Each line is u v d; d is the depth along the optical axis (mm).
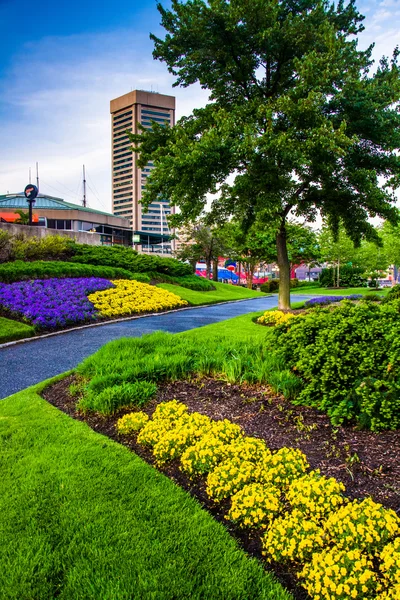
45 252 17734
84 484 2846
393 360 3527
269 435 3500
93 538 2299
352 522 2131
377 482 2633
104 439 3637
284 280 13914
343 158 11422
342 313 4520
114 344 6676
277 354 4883
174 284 22719
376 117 10891
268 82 13039
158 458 3250
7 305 11102
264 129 11539
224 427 3486
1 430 3861
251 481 2764
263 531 2381
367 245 35469
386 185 12109
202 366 5422
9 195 47625
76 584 1982
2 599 1909
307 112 10141
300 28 11469
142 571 2039
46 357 7699
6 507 2609
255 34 11750
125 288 16234
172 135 12891
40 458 3250
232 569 2039
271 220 10977
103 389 4668
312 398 3971
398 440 3131
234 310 16516
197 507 2578
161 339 7094
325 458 3010
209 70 13000
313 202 13359
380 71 12273
